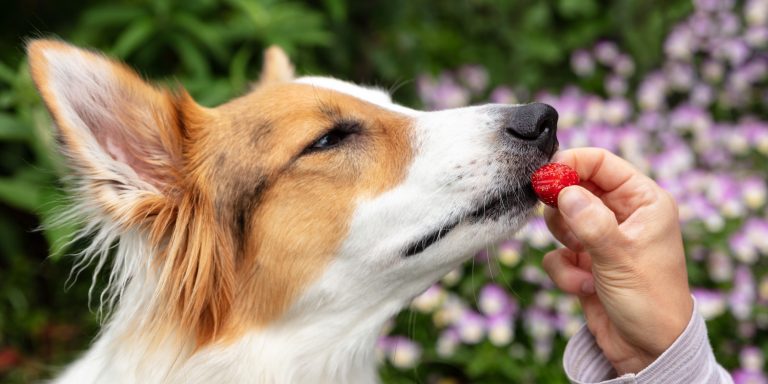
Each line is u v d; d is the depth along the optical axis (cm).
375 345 88
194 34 119
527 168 82
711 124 121
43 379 113
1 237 121
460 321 105
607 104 122
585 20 145
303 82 87
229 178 83
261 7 120
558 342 107
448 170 82
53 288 124
